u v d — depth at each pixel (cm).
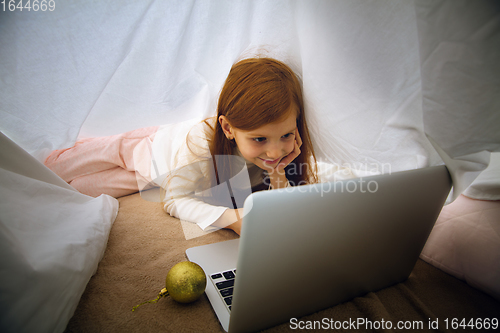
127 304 68
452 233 78
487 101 57
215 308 64
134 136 127
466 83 57
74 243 70
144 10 60
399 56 63
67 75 65
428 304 70
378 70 67
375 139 77
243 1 66
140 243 92
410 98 67
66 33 59
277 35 76
